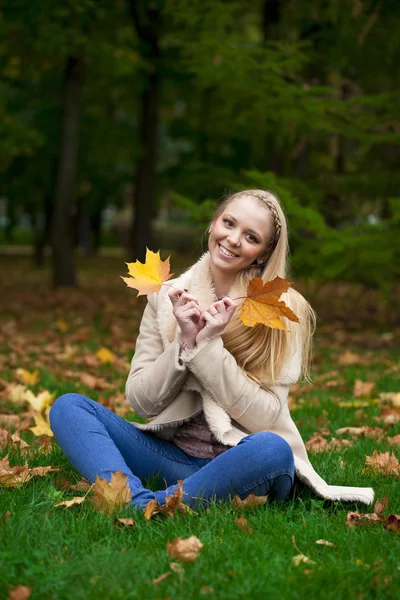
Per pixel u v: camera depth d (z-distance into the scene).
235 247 3.19
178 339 3.10
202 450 3.26
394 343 9.54
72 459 3.11
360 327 11.03
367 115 8.12
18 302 13.62
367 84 10.27
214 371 3.03
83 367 7.22
